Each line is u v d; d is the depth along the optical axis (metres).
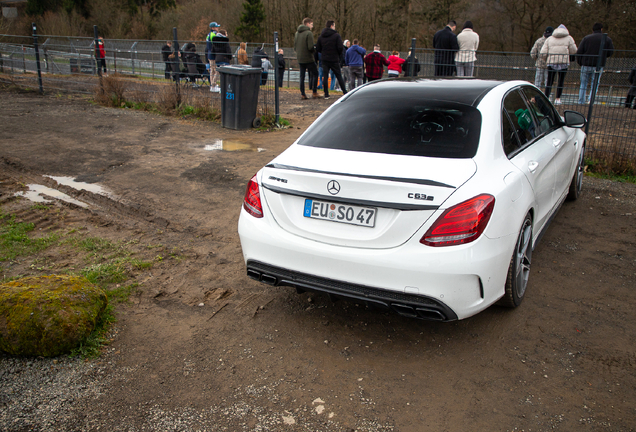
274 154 7.63
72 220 4.85
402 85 3.71
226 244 4.41
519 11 30.86
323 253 2.71
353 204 2.63
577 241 4.48
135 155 7.45
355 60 15.04
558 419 2.34
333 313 3.33
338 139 3.16
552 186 3.90
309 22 13.00
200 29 37.88
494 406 2.43
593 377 2.63
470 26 10.96
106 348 2.88
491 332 3.07
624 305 3.36
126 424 2.30
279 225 2.89
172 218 4.99
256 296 3.54
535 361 2.78
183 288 3.62
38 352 2.74
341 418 2.36
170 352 2.87
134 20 39.03
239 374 2.69
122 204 5.33
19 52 15.94
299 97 14.04
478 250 2.53
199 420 2.34
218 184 6.11
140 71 14.24
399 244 2.55
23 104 11.79
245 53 12.23
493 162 2.87
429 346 2.95
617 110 7.61
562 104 7.96
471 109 3.19
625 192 5.99
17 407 2.39
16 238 4.30
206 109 10.59
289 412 2.40
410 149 2.92
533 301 3.43
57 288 3.02
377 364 2.79
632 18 25.30
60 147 7.80
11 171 6.50
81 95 13.55
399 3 34.03
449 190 2.52
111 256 4.07
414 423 2.33
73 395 2.49
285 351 2.90
